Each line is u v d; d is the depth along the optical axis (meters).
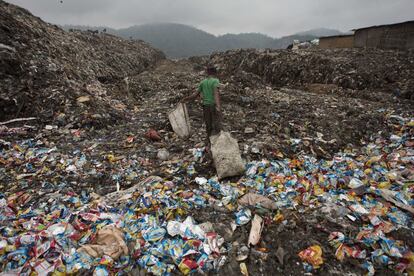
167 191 4.18
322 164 5.14
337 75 14.21
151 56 36.78
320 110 8.92
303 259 2.84
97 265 2.69
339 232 3.14
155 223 3.35
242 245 3.10
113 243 2.91
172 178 4.73
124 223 3.34
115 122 8.12
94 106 8.26
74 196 4.20
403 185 4.11
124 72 21.12
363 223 3.35
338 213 3.51
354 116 8.09
